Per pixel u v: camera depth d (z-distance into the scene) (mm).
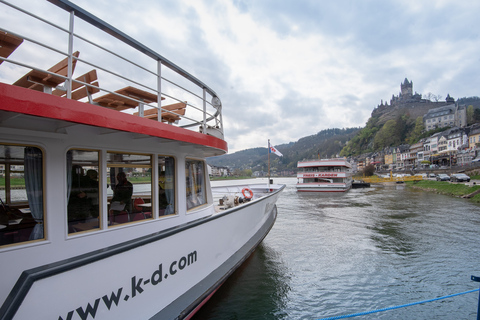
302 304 5730
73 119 2479
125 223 3627
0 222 2572
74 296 2578
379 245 9805
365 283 6680
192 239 4355
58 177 2920
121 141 3578
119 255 3045
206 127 4949
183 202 4742
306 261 8156
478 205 19656
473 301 5871
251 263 7965
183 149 4824
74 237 3023
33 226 2766
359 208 19094
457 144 76375
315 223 13812
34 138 2740
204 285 4520
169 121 5316
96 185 3312
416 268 7609
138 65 3438
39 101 2252
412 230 12109
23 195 2715
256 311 5445
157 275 3615
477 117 101250
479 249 9305
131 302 3221
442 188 31328
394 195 28484
